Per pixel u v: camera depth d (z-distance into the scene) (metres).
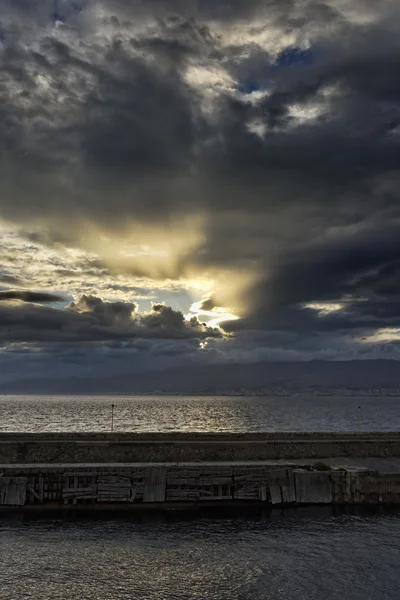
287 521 40.44
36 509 42.12
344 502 44.19
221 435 54.62
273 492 43.91
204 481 43.78
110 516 41.25
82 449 48.53
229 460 49.75
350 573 31.69
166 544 35.91
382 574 31.53
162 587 29.98
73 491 42.69
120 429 128.38
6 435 52.12
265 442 51.69
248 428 134.75
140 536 37.28
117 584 30.28
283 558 33.75
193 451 49.69
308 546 35.62
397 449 53.19
